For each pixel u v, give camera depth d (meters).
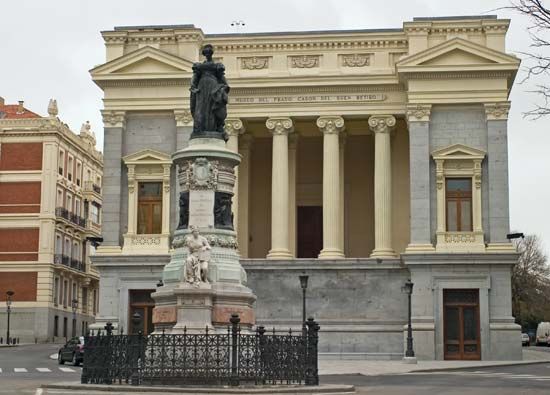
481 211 56.56
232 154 28.16
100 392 23.06
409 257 55.72
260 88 60.06
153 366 23.83
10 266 85.62
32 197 86.38
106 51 61.03
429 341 54.94
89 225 98.38
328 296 57.66
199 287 25.91
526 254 103.88
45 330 84.62
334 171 59.47
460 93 57.19
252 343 23.83
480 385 30.52
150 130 59.72
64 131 89.62
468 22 58.31
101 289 58.19
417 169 57.03
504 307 55.25
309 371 24.48
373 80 59.25
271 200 65.69
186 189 28.02
